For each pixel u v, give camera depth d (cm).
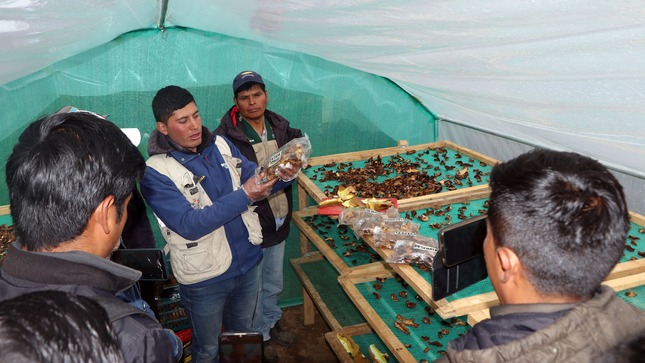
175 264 252
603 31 131
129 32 346
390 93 420
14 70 291
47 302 65
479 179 346
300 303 432
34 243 97
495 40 162
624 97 159
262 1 206
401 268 217
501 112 239
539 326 84
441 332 252
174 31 355
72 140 97
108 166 99
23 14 187
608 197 84
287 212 341
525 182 88
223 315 299
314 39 262
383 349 308
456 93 250
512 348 81
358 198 293
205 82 374
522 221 87
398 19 172
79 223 97
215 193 249
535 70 170
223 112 385
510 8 137
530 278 89
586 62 150
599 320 81
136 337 90
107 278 99
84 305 68
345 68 401
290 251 419
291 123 406
